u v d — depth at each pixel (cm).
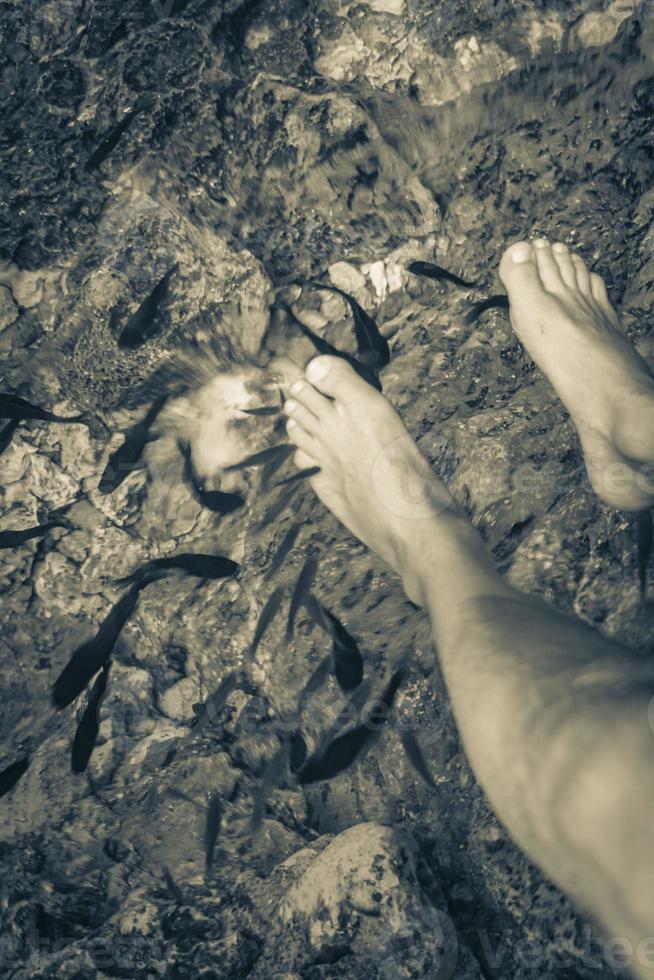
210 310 85
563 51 85
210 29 85
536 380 84
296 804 77
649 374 76
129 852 73
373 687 75
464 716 52
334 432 78
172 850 73
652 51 82
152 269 86
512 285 80
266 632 81
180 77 85
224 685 73
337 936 62
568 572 71
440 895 64
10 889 67
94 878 71
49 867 71
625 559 70
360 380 80
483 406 85
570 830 45
